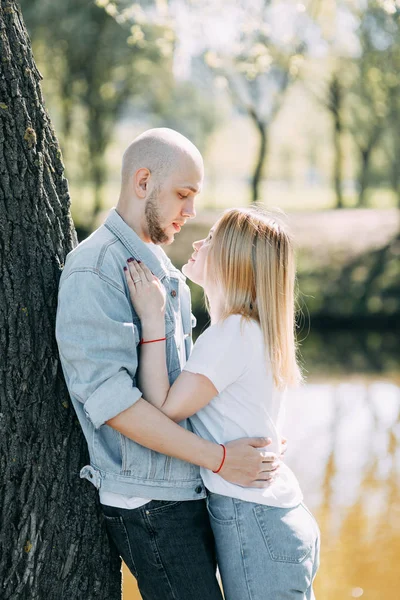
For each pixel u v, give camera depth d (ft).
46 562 7.66
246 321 7.57
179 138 7.58
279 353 7.65
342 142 73.61
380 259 48.57
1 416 7.37
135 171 7.55
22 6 49.08
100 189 59.41
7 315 7.37
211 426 7.61
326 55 52.24
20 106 7.43
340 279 47.06
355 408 26.14
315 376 31.42
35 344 7.53
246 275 7.66
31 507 7.55
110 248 7.36
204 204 85.97
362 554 15.35
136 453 7.29
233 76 56.44
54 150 7.91
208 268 7.98
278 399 7.81
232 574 7.33
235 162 145.18
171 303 7.85
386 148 63.72
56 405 7.70
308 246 49.70
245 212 7.86
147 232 7.68
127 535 7.51
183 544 7.44
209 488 7.47
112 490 7.31
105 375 6.91
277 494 7.47
